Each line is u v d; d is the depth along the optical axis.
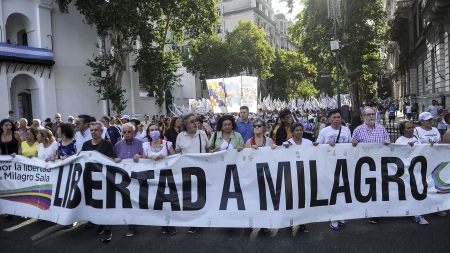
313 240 4.96
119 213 5.46
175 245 5.00
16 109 26.31
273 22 76.62
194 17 29.22
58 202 5.70
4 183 6.28
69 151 6.36
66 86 28.34
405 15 30.38
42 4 26.56
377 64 36.22
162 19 31.02
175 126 8.09
